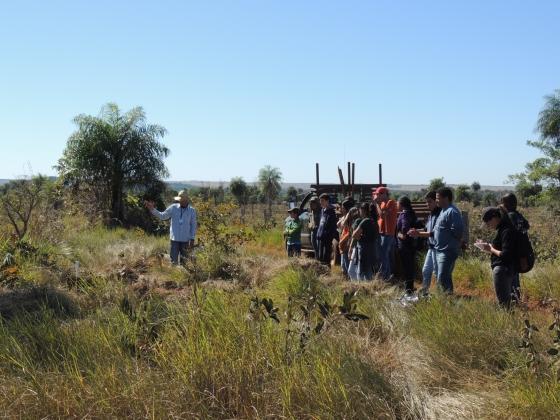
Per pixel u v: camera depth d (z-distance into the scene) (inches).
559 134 1047.0
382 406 166.9
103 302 274.7
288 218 535.2
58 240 529.7
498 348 211.6
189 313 215.5
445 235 326.6
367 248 363.6
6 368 184.4
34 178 606.2
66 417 160.4
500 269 277.3
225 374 175.8
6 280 326.3
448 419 165.6
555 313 227.6
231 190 2206.0
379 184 577.6
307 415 162.1
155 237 821.9
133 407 162.6
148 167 1158.3
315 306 242.8
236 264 395.2
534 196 1057.5
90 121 1131.3
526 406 163.9
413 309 257.4
